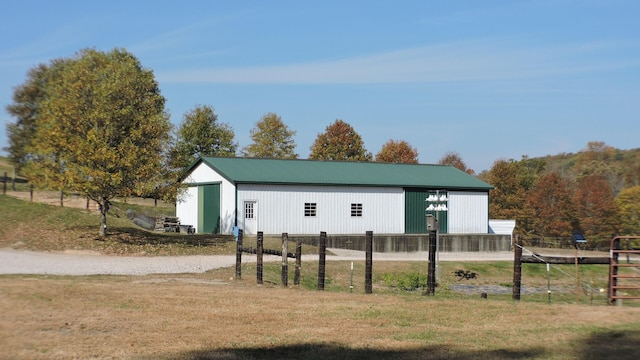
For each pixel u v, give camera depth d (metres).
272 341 12.50
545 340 12.64
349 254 39.22
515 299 20.06
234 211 42.34
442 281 32.88
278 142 79.62
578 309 16.30
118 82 36.59
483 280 34.34
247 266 29.02
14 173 68.69
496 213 68.88
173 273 25.39
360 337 12.97
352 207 45.84
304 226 44.25
